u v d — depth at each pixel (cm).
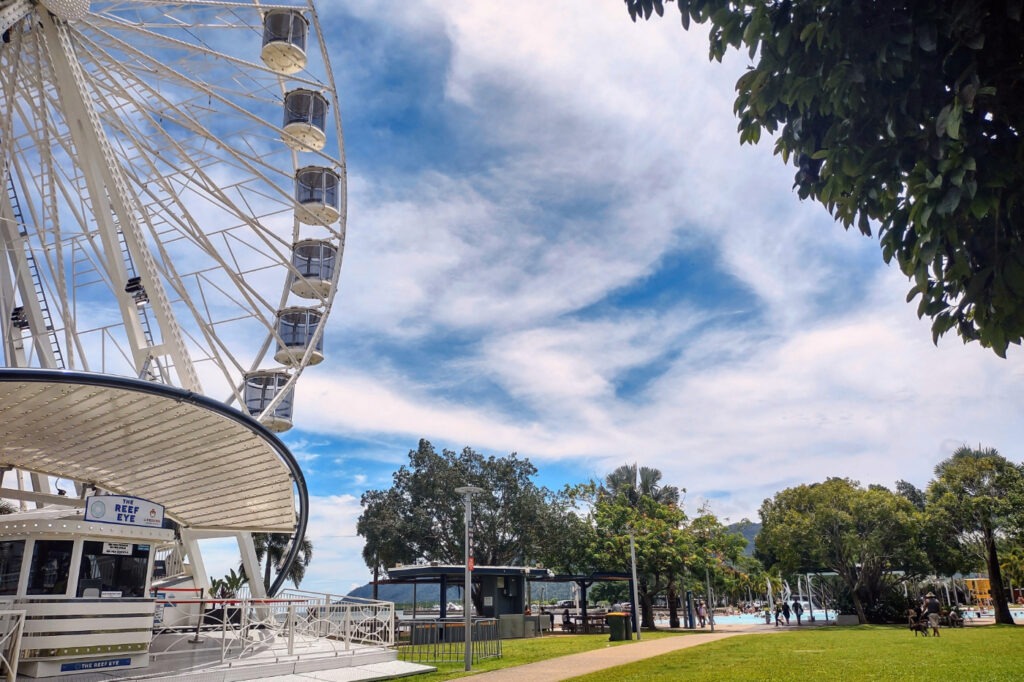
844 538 4294
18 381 1237
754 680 1415
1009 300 534
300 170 3173
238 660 1545
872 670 1552
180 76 2583
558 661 2053
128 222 2239
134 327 2233
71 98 2175
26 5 2072
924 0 516
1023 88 509
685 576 4622
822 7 583
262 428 1648
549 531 5034
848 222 632
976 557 4444
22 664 1281
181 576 2561
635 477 6781
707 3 640
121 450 1789
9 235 2434
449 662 2100
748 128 682
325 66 2962
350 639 1989
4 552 1368
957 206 503
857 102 568
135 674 1343
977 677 1370
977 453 5844
